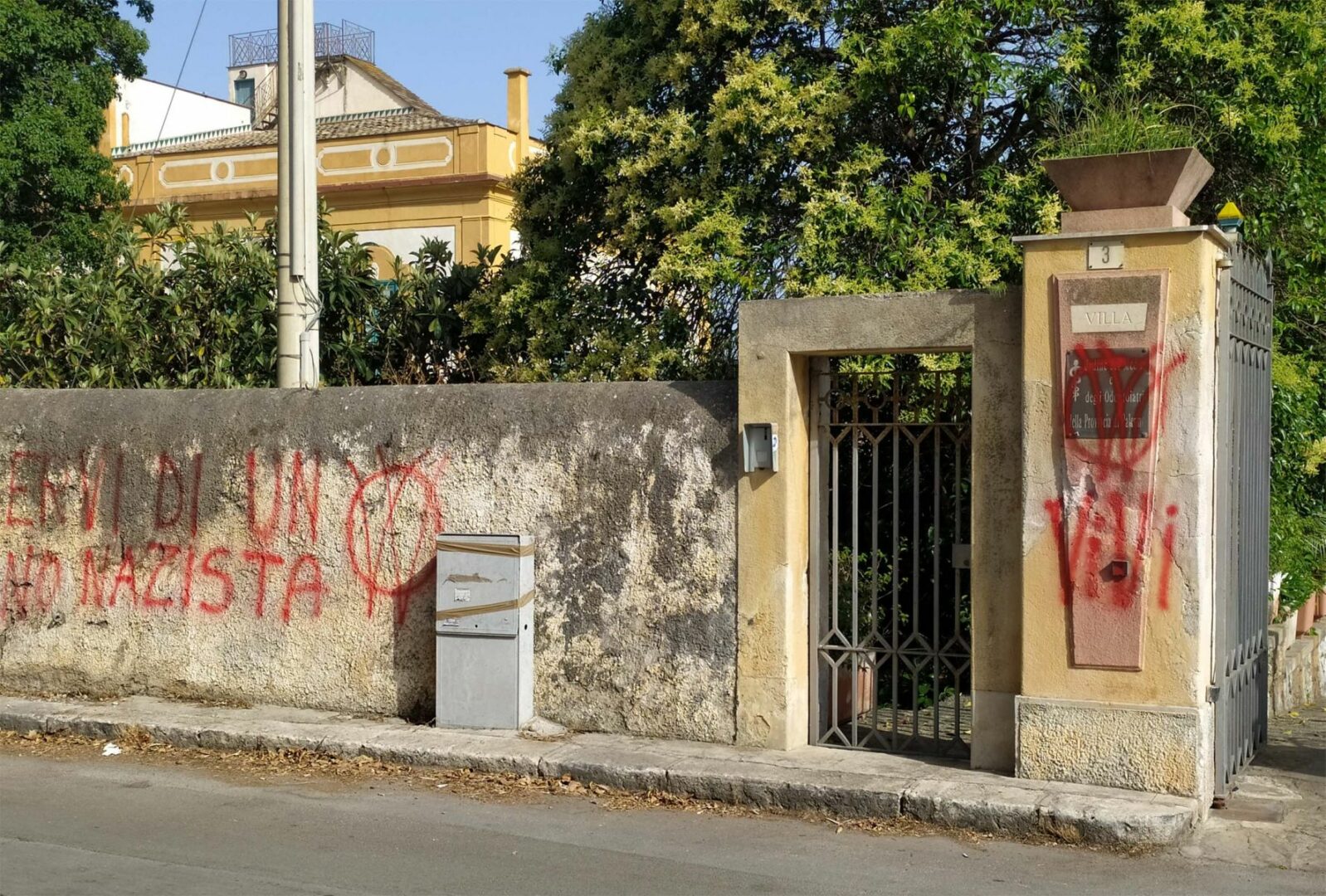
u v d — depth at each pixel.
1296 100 9.59
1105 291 6.34
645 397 7.73
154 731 8.04
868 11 10.16
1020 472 6.75
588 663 7.76
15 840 6.16
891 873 5.71
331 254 11.88
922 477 7.98
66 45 20.45
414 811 6.67
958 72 9.59
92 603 8.93
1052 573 6.53
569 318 11.09
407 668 8.17
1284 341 10.78
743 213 10.15
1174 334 6.25
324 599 8.38
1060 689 6.53
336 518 8.34
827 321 7.12
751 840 6.20
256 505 8.52
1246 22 9.69
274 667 8.48
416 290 12.06
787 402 7.23
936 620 7.23
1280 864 5.81
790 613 7.31
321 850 6.02
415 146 23.20
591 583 7.76
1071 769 6.50
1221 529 6.52
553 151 11.79
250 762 7.63
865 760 7.11
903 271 9.55
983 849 6.04
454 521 8.06
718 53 10.73
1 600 9.13
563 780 7.11
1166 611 6.30
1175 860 5.84
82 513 8.96
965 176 10.41
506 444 7.96
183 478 8.71
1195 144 8.53
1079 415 6.41
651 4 11.05
